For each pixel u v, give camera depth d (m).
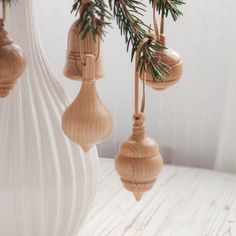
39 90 0.74
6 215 0.75
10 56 0.57
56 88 0.76
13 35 0.72
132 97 1.48
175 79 0.62
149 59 0.57
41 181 0.74
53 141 0.75
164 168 1.43
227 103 1.39
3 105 0.73
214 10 1.37
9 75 0.57
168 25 1.39
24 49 0.73
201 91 1.43
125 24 0.55
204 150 1.47
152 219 1.12
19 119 0.73
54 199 0.75
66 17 1.48
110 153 1.53
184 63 1.41
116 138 1.52
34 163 0.73
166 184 1.31
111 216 1.13
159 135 1.48
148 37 0.56
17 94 0.73
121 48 1.45
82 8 0.52
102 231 1.05
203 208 1.18
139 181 0.60
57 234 0.79
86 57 0.57
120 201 1.21
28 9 0.72
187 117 1.45
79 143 0.58
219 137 1.42
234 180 1.36
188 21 1.38
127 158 0.60
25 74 0.74
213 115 1.44
